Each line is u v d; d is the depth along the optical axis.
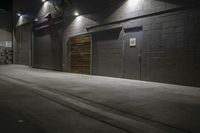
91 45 13.30
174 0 8.88
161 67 9.52
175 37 8.96
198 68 8.23
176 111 4.94
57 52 16.62
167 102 5.79
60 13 16.12
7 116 4.62
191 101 5.90
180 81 8.83
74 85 8.80
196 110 5.02
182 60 8.74
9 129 3.85
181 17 8.73
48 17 17.36
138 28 10.57
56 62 16.77
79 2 14.23
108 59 12.23
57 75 12.95
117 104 5.60
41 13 18.81
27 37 22.27
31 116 4.63
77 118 4.52
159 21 9.55
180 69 8.82
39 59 19.27
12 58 26.25
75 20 14.69
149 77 10.05
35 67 19.94
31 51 20.66
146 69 10.17
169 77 9.23
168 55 9.23
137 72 10.63
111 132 3.73
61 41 16.14
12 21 25.78
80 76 12.41
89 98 6.32
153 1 9.73
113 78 11.42
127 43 11.13
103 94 6.91
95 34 13.11
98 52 12.91
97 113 4.89
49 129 3.86
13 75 12.81
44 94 7.07
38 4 19.31
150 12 9.86
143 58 10.30
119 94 6.90
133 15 10.65
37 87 8.44
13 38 25.73
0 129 3.85
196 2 8.17
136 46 10.65
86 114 4.81
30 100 6.20
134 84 9.10
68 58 15.41
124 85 8.81
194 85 8.37
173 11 9.01
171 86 8.55
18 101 6.05
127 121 4.32
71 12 15.02
